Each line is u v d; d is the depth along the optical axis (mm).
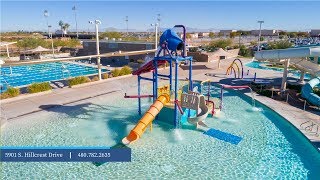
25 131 14594
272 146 12961
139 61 38312
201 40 70812
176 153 12305
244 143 13266
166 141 13438
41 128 15023
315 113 16422
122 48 43969
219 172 10859
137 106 18891
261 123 15758
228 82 25656
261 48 51656
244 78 27422
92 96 20984
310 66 20766
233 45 55750
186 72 30750
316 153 12156
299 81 24750
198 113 14406
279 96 20188
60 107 18359
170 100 15523
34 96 20500
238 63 38000
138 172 10867
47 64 43125
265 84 23938
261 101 19016
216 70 32250
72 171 10945
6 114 16781
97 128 15062
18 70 38750
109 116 16922
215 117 16734
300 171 10922
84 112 17531
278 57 19734
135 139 12984
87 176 10617
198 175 10664
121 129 14922
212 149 12672
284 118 15648
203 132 14469
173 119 15141
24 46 58906
